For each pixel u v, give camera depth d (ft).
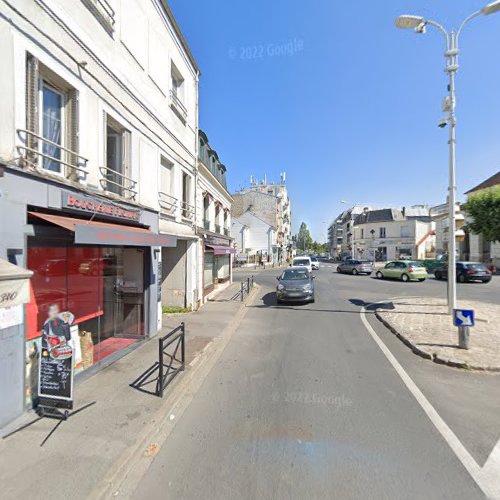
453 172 29.25
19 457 9.78
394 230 161.17
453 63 28.32
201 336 24.30
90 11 17.39
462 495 8.36
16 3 12.39
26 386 12.86
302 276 41.88
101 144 18.42
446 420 12.01
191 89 35.91
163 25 27.68
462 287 54.80
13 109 12.22
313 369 17.61
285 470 9.39
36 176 13.03
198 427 11.85
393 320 28.09
